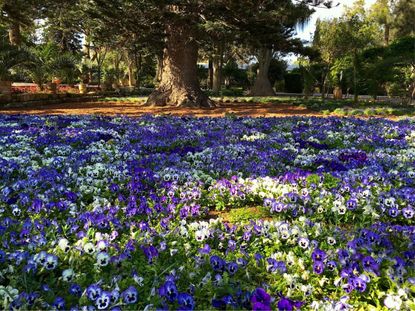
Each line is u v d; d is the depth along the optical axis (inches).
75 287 109.7
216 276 120.0
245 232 154.6
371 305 117.4
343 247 147.6
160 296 108.4
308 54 1046.4
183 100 785.6
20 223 156.7
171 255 136.8
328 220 188.5
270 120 509.7
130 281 117.7
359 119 529.7
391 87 1178.0
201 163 271.3
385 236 158.7
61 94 930.7
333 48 1371.8
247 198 213.0
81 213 171.9
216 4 669.9
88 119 482.9
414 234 160.1
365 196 201.3
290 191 209.6
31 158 279.0
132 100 1014.4
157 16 708.0
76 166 249.8
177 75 797.9
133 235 149.1
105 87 1317.7
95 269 123.0
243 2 658.8
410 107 816.3
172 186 215.3
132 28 780.0
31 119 464.4
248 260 137.3
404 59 995.9
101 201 189.5
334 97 1226.6
